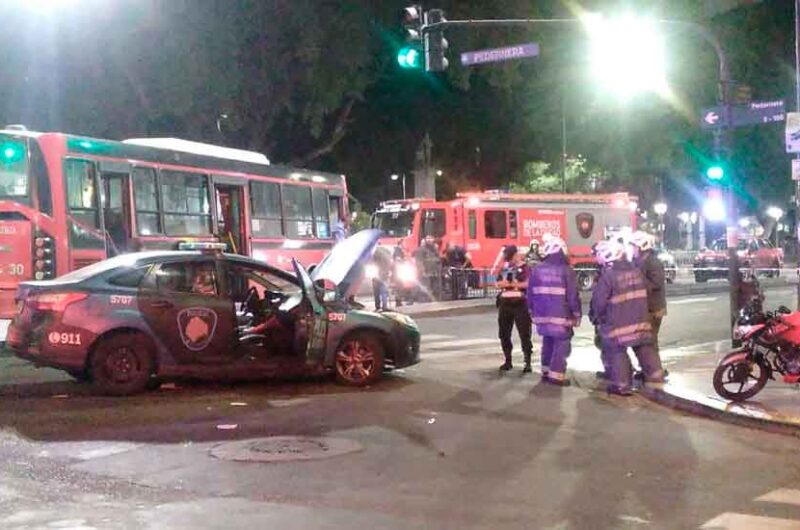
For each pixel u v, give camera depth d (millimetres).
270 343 12469
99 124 29984
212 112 32875
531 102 44281
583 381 13602
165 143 19344
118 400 11344
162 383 12586
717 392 11516
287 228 22109
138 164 17578
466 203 32094
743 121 16812
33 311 11414
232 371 12086
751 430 10266
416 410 11031
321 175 23609
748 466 8602
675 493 7645
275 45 33156
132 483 7695
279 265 21672
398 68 39625
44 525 6574
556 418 10750
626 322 12234
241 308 12797
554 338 13180
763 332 11438
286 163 40719
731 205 17109
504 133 46406
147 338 11680
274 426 9969
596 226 34469
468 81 37125
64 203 15922
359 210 45000
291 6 31891
